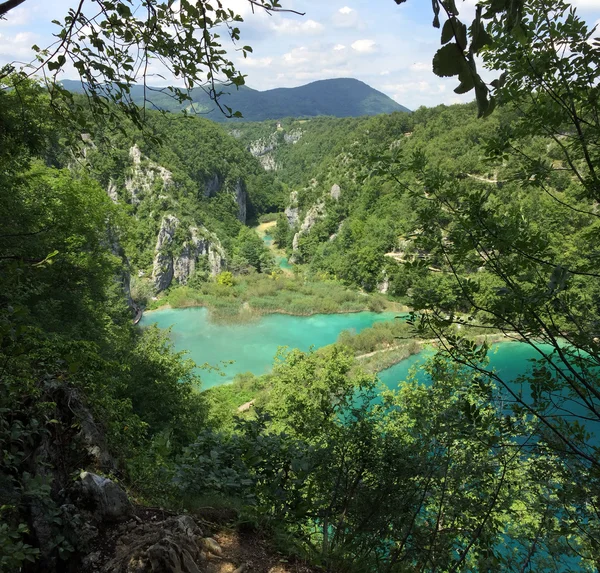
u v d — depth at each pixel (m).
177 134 114.31
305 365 18.45
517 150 3.94
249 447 5.23
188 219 84.50
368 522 5.34
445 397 5.96
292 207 121.56
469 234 3.61
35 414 4.79
